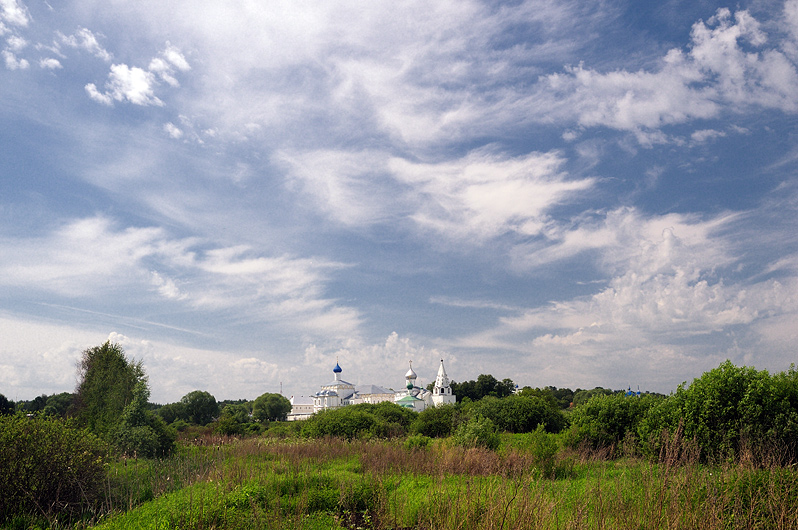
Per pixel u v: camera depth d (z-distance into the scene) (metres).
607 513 12.55
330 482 18.81
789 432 19.66
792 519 11.72
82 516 17.36
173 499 17.12
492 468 20.83
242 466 23.52
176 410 116.06
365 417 53.41
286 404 160.50
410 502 16.19
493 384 144.88
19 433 17.98
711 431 21.33
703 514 11.96
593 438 28.17
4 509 17.12
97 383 35.41
